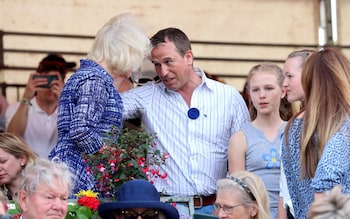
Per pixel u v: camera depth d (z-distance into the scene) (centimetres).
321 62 1497
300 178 1520
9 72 3022
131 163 1711
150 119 1922
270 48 3141
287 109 1959
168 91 1928
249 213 1567
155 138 1914
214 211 1741
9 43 3019
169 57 1889
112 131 1755
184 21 3084
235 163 1877
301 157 1492
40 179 1486
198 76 1947
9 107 2644
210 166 1911
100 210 1540
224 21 3119
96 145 1727
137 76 2062
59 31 3038
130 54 1791
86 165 1738
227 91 1942
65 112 1762
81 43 3045
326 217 1112
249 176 1580
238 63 3134
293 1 3130
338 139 1444
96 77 1759
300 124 1531
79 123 1730
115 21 1819
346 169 1438
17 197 1595
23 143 1823
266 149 1862
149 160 1778
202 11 3100
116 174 1722
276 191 1848
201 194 1895
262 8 3133
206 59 3116
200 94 1927
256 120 1894
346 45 3111
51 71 2616
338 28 3111
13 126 2594
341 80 1478
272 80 1873
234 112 1936
